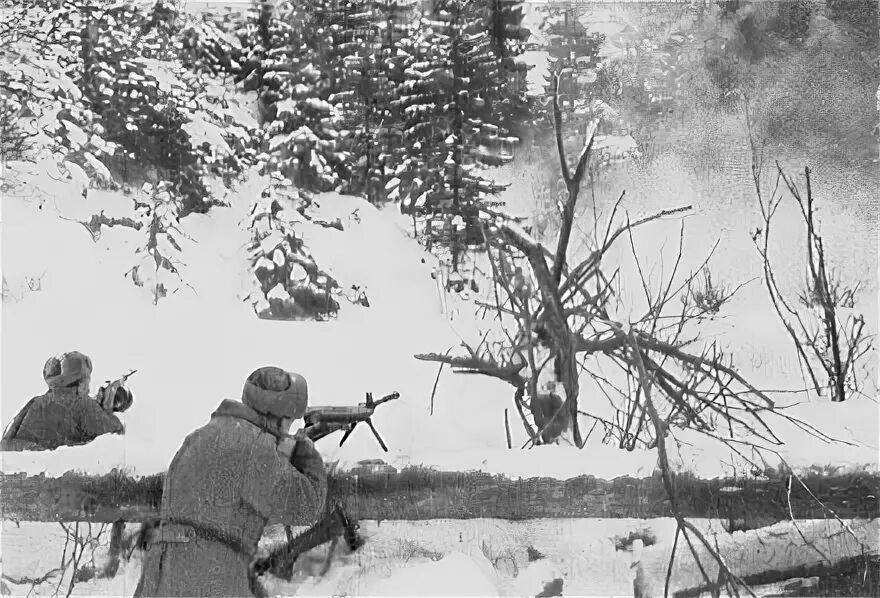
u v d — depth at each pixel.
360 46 19.12
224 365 7.28
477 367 4.46
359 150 18.59
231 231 18.06
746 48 13.81
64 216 14.30
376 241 15.77
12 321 8.59
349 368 6.96
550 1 15.58
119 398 4.64
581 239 5.71
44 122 16.02
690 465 4.02
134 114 18.50
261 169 18.66
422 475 3.89
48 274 11.08
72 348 7.85
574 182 4.45
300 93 18.78
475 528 3.88
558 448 4.10
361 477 3.88
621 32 14.66
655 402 4.78
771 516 3.93
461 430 4.67
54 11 17.86
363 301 14.05
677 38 14.35
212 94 20.73
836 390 5.58
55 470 3.82
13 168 14.33
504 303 4.72
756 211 11.48
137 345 7.88
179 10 20.83
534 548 3.86
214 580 2.98
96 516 3.78
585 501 3.91
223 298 14.87
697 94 13.73
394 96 18.08
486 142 15.25
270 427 3.22
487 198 14.57
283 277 14.70
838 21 13.73
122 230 15.37
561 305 4.41
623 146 13.05
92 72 18.61
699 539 3.86
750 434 4.45
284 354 7.42
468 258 13.55
